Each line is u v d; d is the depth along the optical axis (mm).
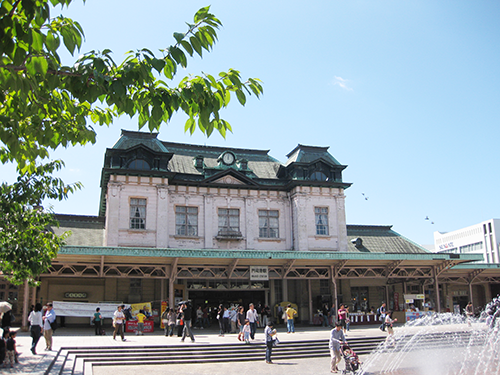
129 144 34062
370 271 35812
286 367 19047
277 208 37531
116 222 32094
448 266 34562
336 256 30953
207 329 31141
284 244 36969
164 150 34750
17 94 7469
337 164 38719
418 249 40844
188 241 34438
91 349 19672
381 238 41500
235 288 35344
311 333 27359
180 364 19469
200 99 7430
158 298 33062
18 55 5844
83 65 6648
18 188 13133
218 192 36125
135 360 19438
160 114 7180
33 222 15078
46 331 18250
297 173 37406
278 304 35812
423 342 25656
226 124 7930
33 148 9562
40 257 16047
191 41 6773
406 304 36500
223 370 18188
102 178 35281
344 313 28688
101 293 32219
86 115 9180
